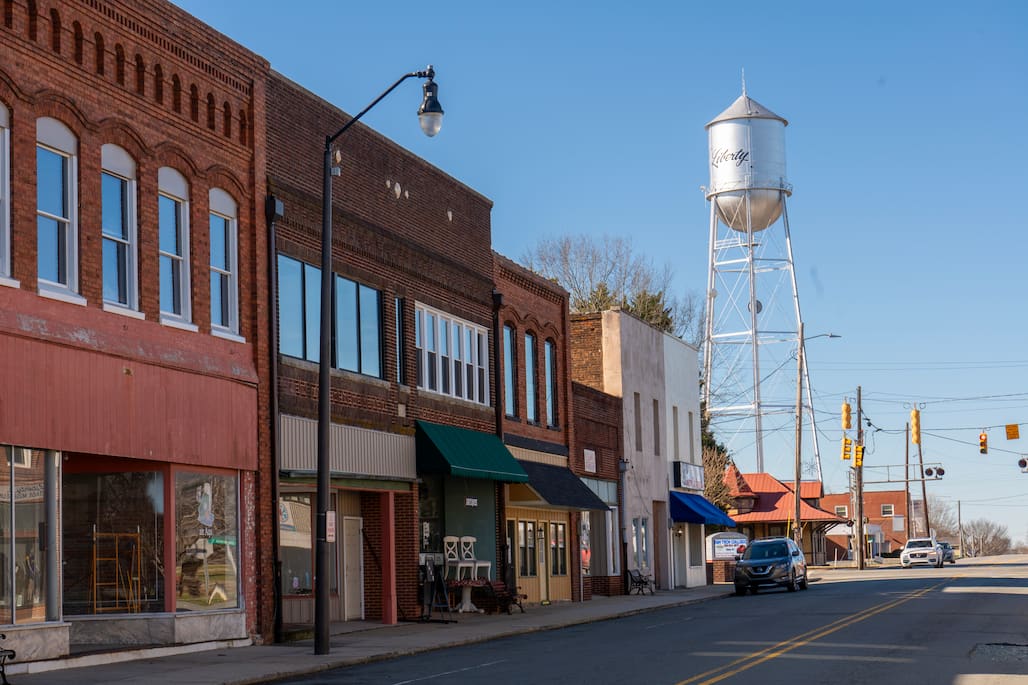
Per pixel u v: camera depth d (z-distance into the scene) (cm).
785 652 2186
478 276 3594
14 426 1875
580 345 4781
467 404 3459
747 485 8688
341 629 2792
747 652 2198
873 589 4784
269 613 2486
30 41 1973
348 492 3000
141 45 2256
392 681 1828
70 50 2075
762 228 7025
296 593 2756
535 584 3903
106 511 2247
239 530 2439
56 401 1967
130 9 2217
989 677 1792
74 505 2255
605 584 4525
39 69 1991
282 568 2684
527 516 3884
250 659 2131
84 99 2098
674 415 5444
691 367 5734
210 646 2305
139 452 2148
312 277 2742
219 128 2467
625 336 4812
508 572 3619
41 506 1945
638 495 4856
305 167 2734
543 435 4006
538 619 3200
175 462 2242
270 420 2538
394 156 3136
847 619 3014
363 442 2861
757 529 8900
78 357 2025
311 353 2722
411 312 3169
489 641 2634
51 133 2031
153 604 2216
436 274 3325
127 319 2173
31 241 1958
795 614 3278
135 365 2159
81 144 2088
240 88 2538
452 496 3438
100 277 2117
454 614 3322
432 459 3086
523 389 3881
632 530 4756
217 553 2364
